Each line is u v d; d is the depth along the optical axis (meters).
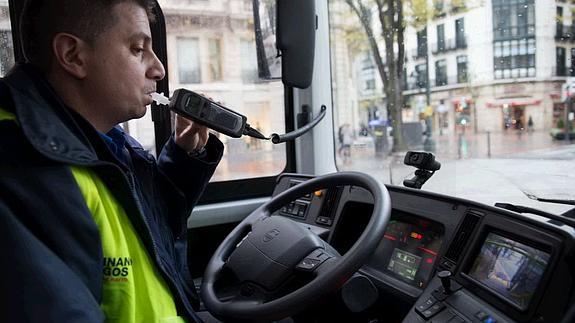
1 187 0.75
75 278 0.77
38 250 0.74
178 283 1.06
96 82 0.91
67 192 0.80
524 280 0.96
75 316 0.74
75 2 0.86
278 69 1.96
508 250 1.02
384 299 1.30
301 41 1.51
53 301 0.72
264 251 1.14
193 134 1.25
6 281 0.71
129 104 0.95
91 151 0.90
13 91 0.82
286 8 1.49
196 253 2.09
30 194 0.77
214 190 2.15
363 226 1.46
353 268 0.98
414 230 1.29
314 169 2.25
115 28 0.89
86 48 0.88
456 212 1.18
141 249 0.95
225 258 1.30
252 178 2.22
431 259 1.21
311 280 1.09
